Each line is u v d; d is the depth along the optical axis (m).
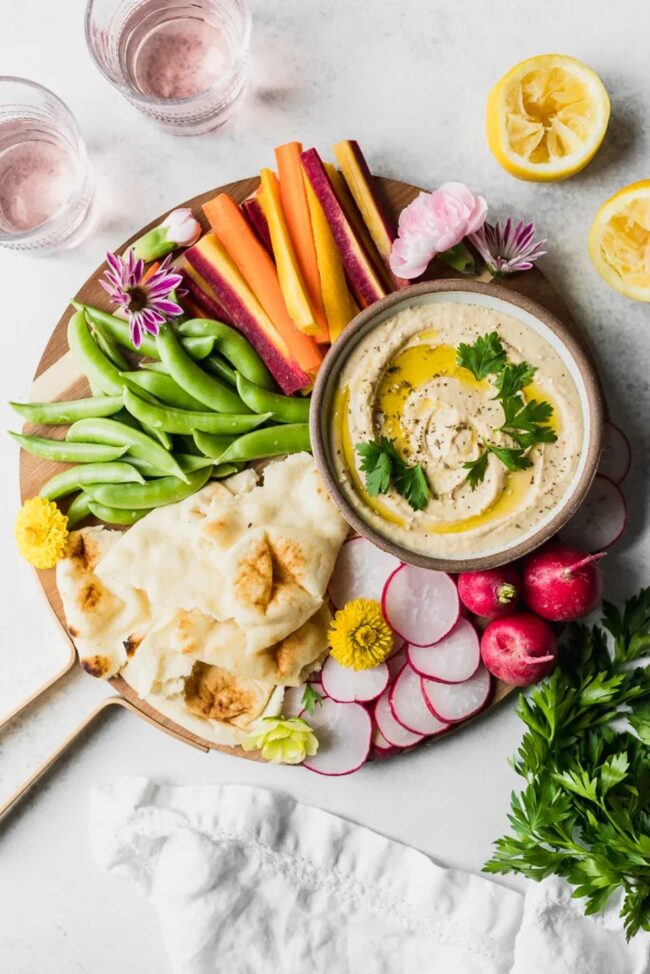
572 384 0.69
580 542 0.75
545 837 0.72
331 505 0.74
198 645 0.73
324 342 0.73
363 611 0.73
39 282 0.79
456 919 0.77
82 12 0.79
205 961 0.78
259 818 0.77
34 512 0.73
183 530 0.74
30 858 0.80
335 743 0.75
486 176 0.77
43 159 0.78
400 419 0.70
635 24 0.77
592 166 0.77
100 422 0.74
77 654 0.76
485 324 0.69
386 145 0.78
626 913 0.71
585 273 0.77
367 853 0.78
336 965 0.78
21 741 0.79
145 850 0.78
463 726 0.75
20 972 0.80
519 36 0.78
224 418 0.73
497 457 0.69
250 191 0.75
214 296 0.75
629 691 0.73
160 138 0.79
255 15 0.78
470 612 0.74
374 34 0.78
